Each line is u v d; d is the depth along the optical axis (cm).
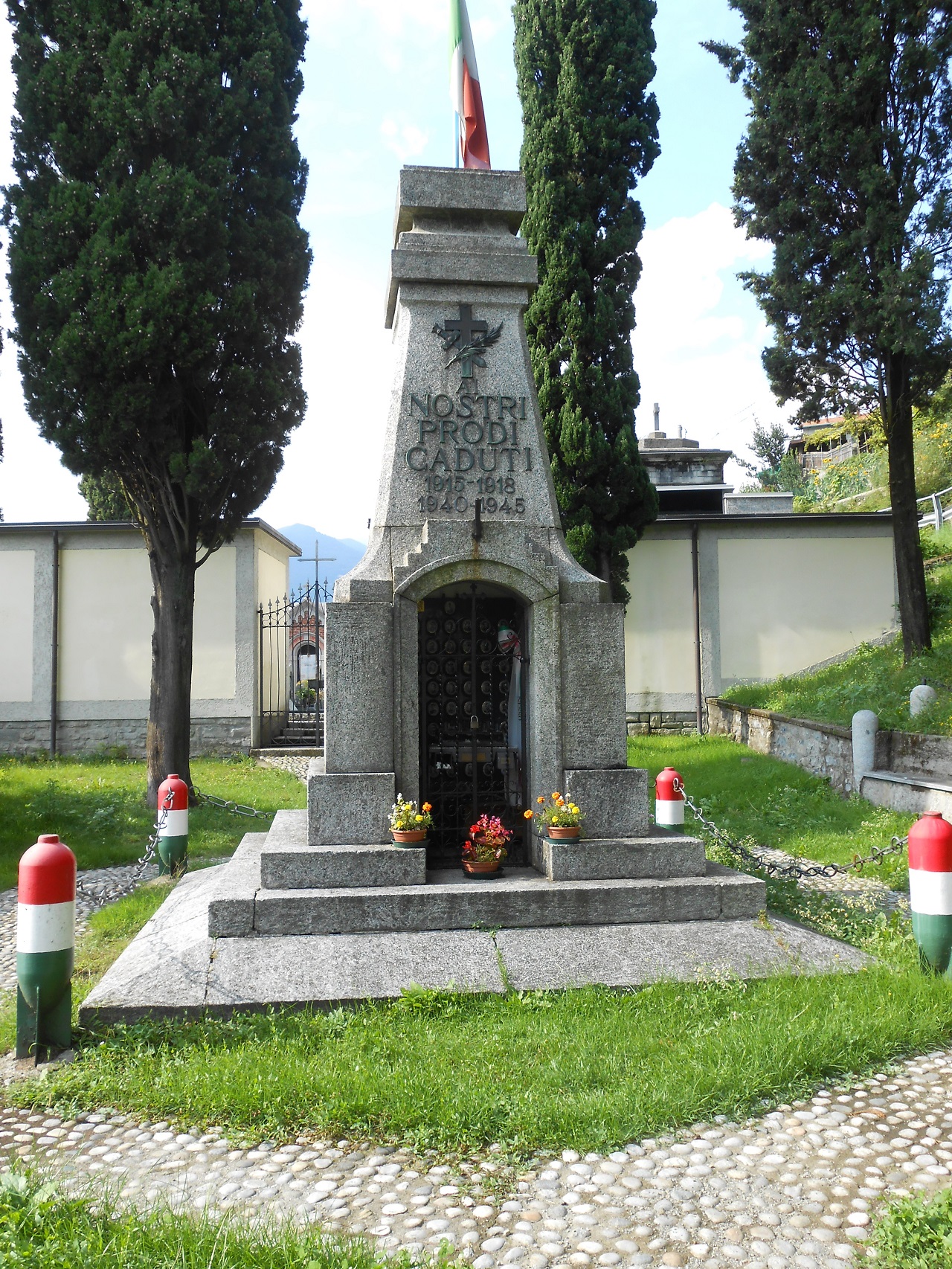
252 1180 355
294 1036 491
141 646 1888
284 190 1309
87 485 2653
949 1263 292
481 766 743
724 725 1792
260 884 622
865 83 1316
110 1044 485
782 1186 348
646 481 1631
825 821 1100
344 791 650
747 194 1460
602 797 679
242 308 1229
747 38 1437
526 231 1642
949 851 559
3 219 1242
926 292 1273
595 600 716
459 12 838
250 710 1873
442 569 684
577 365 1582
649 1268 298
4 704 1866
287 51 1326
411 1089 410
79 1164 372
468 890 603
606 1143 377
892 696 1320
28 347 1220
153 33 1202
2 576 1881
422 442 725
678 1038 474
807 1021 481
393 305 796
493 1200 339
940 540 2145
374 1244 308
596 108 1595
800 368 1445
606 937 593
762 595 1903
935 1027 485
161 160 1179
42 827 1153
